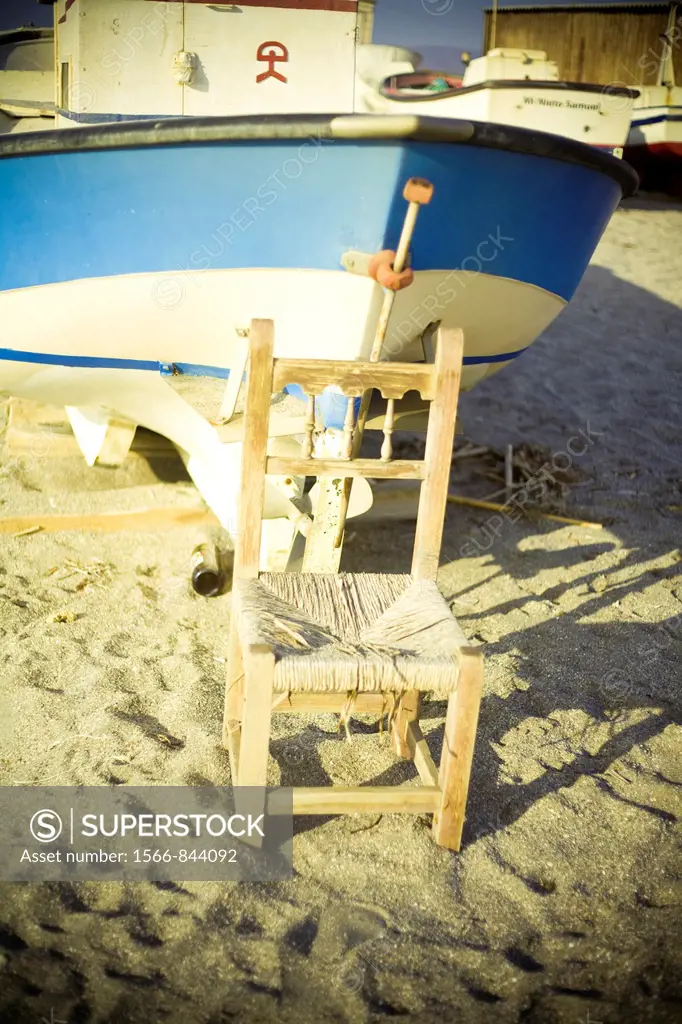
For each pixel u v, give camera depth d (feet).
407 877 8.00
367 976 7.06
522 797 9.00
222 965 7.09
